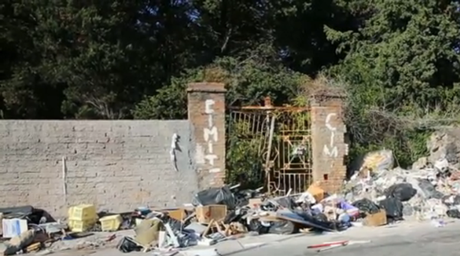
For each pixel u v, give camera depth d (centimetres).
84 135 1295
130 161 1324
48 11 2308
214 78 1866
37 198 1248
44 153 1261
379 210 1269
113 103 2283
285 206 1293
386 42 2297
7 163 1230
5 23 2447
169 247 1016
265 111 1541
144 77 2314
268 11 2647
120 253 988
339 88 1786
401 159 1739
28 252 1019
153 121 1349
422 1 2195
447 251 938
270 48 2561
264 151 1516
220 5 2591
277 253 953
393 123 1786
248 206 1302
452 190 1452
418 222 1273
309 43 2794
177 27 2573
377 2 2472
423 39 2116
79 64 2217
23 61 2483
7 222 1138
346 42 2511
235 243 1058
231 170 1445
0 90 2386
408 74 2098
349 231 1178
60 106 2491
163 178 1343
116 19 2222
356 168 1634
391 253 932
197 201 1277
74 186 1279
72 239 1120
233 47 2672
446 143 1772
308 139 1528
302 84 1869
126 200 1314
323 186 1481
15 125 1243
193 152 1371
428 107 2088
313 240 1077
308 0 2642
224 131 1400
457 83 2177
